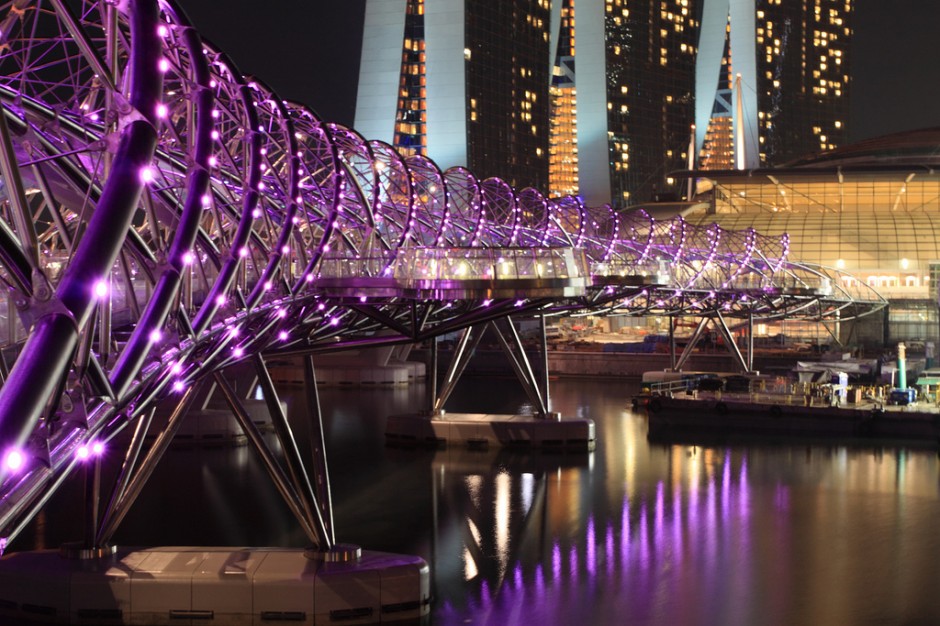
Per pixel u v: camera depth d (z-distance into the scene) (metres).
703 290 105.56
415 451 76.88
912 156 184.38
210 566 38.31
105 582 37.38
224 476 66.69
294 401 109.25
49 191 15.80
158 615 37.38
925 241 152.88
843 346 147.00
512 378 136.75
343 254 45.94
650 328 177.12
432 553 49.59
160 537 51.69
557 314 83.44
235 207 33.75
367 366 127.06
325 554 39.09
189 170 18.02
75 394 14.93
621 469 70.19
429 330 43.16
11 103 22.20
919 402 95.00
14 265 11.68
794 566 47.69
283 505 58.72
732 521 56.03
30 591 37.75
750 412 87.44
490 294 40.44
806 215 161.88
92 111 24.23
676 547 50.88
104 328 18.48
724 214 165.88
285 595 37.34
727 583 45.06
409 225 52.97
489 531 53.88
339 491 63.31
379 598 38.09
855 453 76.56
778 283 126.06
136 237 19.03
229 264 24.33
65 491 62.25
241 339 33.72
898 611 41.50
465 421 79.12
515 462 72.56
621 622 40.06
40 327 11.30
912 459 74.12
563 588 44.22
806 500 61.09
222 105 33.47
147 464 40.53
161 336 21.19
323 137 45.47
